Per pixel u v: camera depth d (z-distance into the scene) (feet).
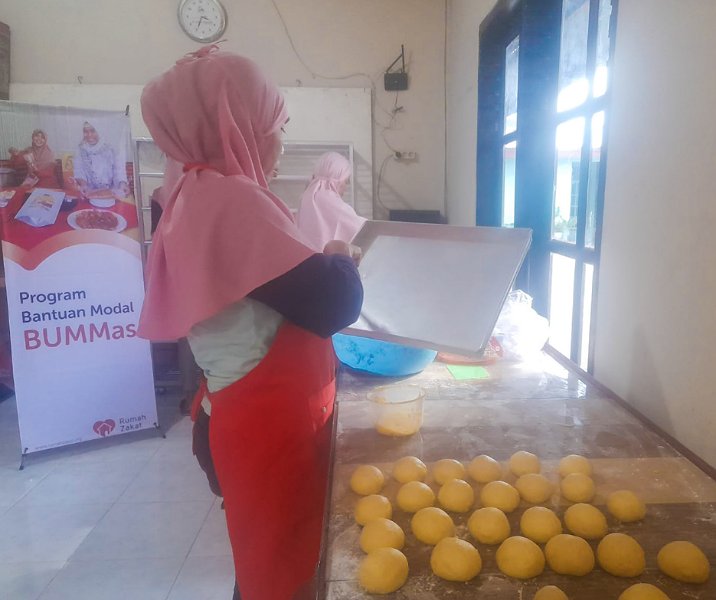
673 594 1.94
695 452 2.87
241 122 3.07
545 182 5.97
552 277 5.90
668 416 3.13
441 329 3.61
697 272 2.77
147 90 3.15
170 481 7.36
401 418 3.27
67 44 11.28
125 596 5.15
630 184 3.46
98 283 7.99
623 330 3.64
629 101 3.43
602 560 2.10
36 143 7.37
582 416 3.45
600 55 4.56
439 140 11.85
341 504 2.60
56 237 7.64
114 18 11.21
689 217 2.82
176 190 3.12
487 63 7.77
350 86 11.67
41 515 6.58
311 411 3.21
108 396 8.31
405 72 11.56
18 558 5.74
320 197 8.32
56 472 7.67
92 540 6.04
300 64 11.59
